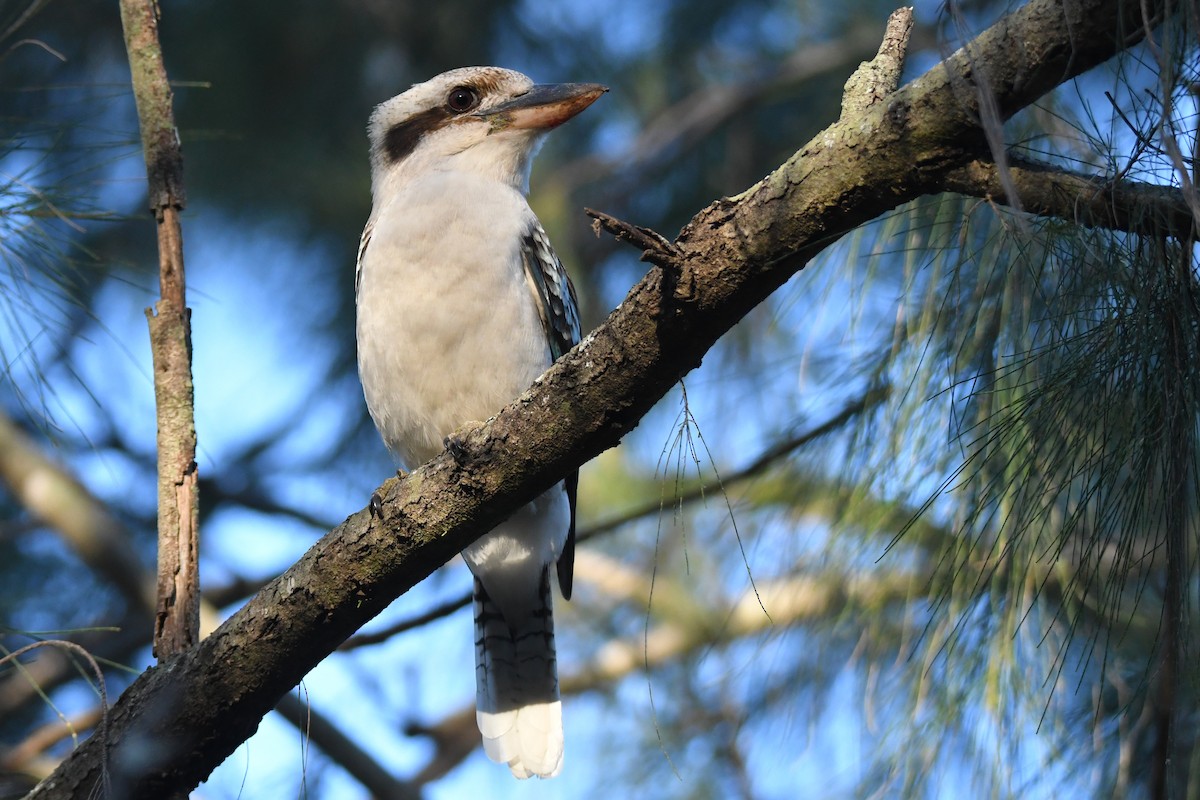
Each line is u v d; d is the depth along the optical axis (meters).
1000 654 6.46
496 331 7.99
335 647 6.32
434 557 6.08
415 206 8.16
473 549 8.46
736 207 5.16
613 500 10.87
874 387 7.05
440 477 5.95
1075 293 5.24
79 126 8.45
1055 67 4.66
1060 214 4.96
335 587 6.07
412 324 7.98
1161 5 4.59
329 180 12.20
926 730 6.73
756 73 12.47
